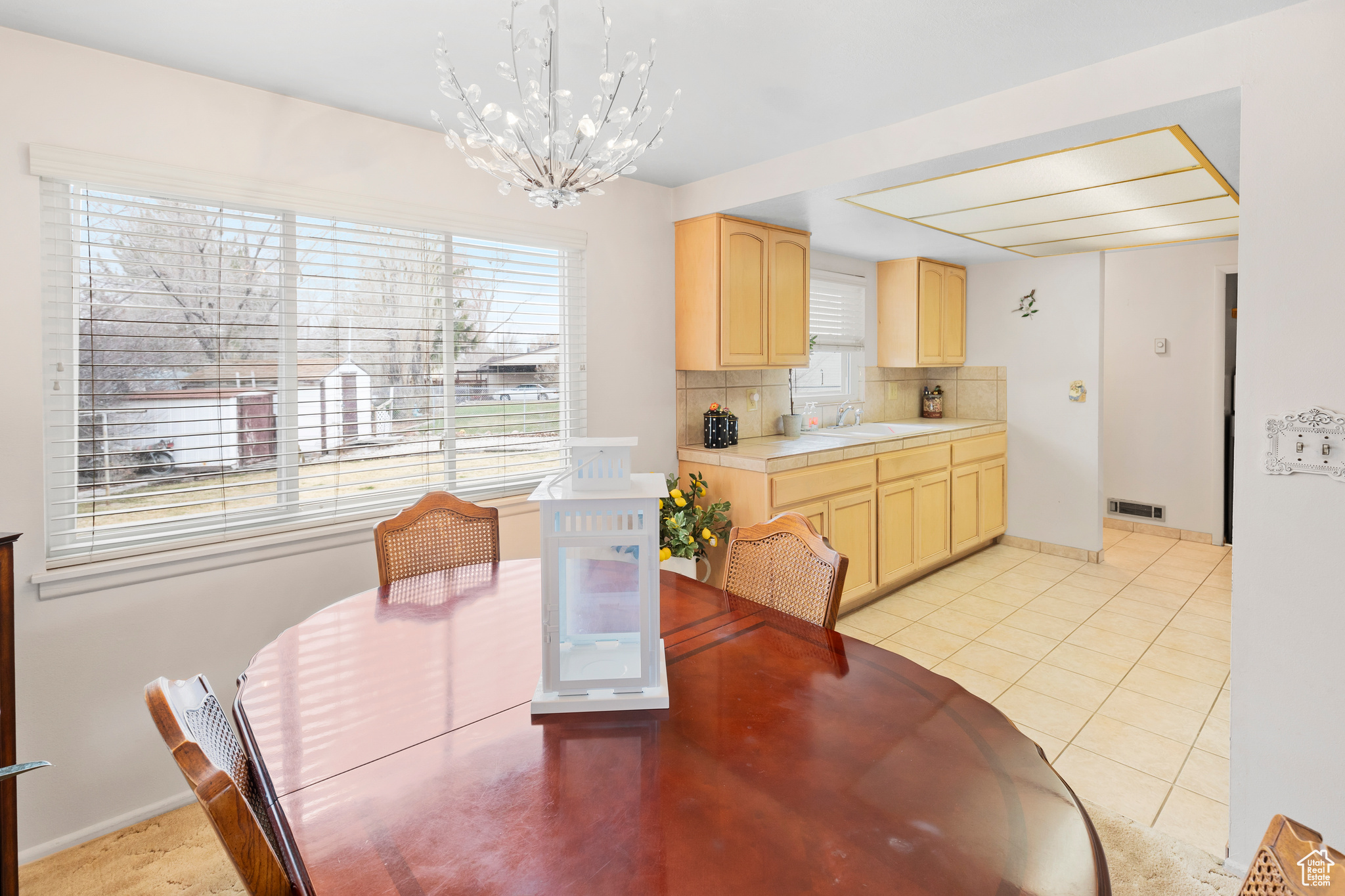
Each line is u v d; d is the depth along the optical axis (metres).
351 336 2.62
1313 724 1.81
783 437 4.27
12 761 1.70
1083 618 3.76
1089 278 4.66
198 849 2.06
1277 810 1.87
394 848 0.93
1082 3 1.81
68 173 1.98
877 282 5.07
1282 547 1.84
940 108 2.53
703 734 1.22
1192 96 1.98
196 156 2.22
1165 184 2.92
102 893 1.89
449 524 2.34
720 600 1.94
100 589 2.09
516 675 1.46
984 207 3.33
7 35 1.91
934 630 3.60
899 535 4.14
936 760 1.13
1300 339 1.79
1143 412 5.46
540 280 3.17
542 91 2.33
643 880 0.87
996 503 5.04
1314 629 1.80
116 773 2.14
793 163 3.05
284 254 2.45
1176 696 2.88
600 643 1.33
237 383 2.37
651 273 3.56
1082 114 2.21
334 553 2.57
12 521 1.96
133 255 2.15
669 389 3.70
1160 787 2.28
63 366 2.06
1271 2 1.78
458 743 1.19
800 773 1.09
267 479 2.44
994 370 5.19
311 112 2.44
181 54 2.08
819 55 2.11
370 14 1.85
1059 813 0.99
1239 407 1.89
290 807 1.02
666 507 3.39
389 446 2.74
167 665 2.22
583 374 3.31
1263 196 1.84
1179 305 5.23
